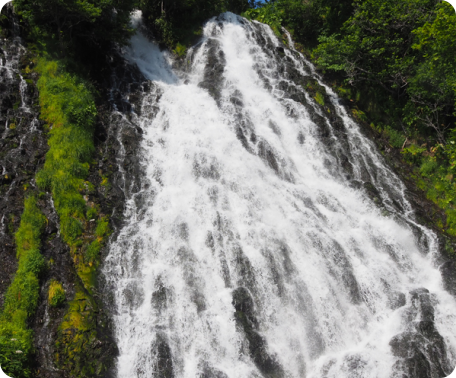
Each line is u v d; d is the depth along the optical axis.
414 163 20.59
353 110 22.58
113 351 10.60
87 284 11.84
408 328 12.38
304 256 13.92
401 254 15.31
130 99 19.28
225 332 11.34
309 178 18.05
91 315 11.01
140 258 12.85
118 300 11.82
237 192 15.44
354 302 13.34
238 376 10.53
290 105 20.72
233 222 14.26
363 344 12.23
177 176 15.79
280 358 11.37
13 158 13.91
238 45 24.98
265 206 15.31
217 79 21.62
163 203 14.61
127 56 22.41
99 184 14.79
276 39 27.02
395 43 22.09
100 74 19.73
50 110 15.92
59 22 17.88
